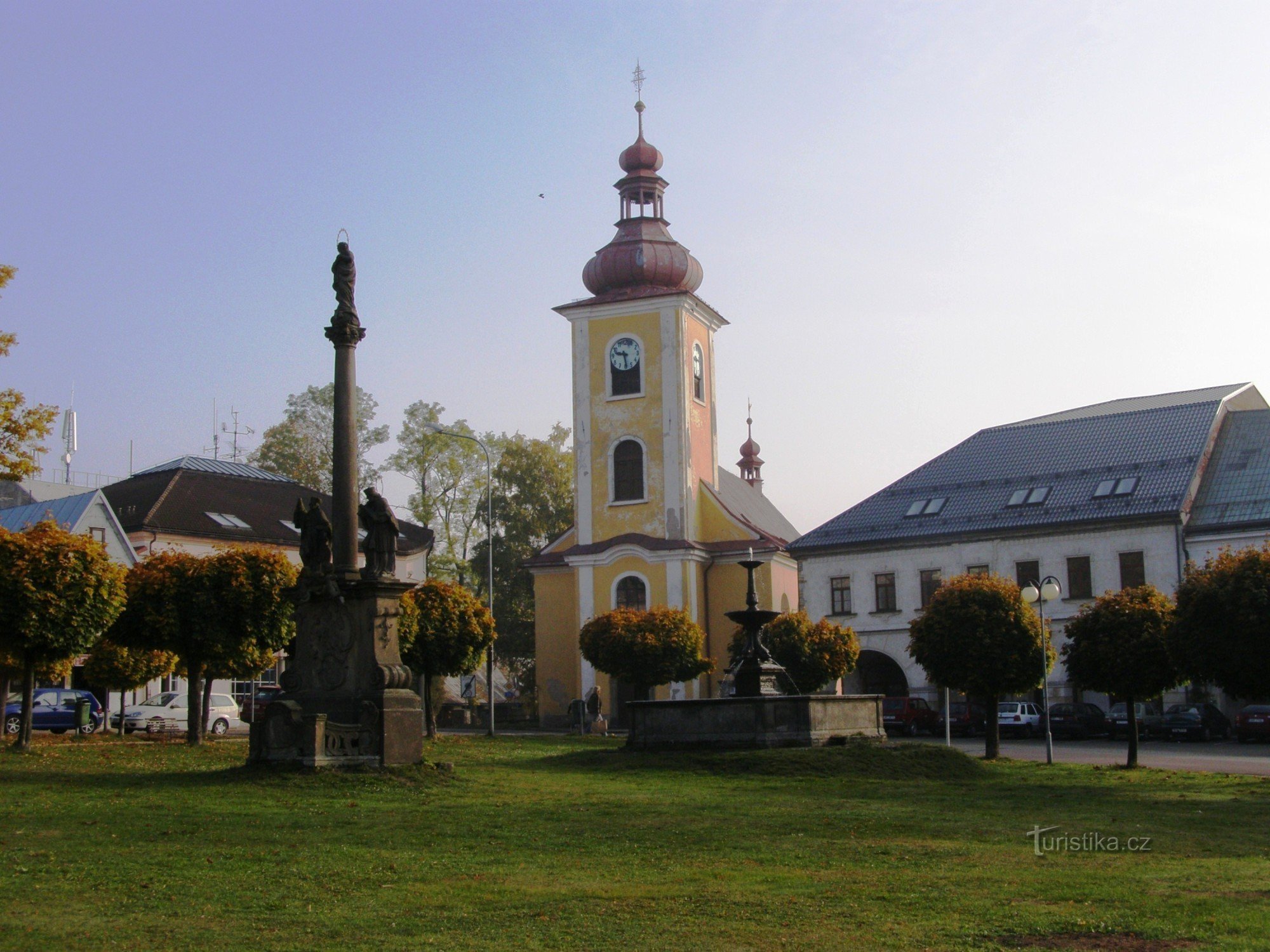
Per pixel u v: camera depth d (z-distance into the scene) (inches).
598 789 867.4
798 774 999.6
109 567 1107.3
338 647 898.7
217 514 2421.3
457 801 770.2
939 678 1341.0
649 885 502.0
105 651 1542.8
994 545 2253.9
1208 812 780.0
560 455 3159.5
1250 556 1039.0
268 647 1274.6
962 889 496.1
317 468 3105.3
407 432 3068.4
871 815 731.4
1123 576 2143.2
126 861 529.7
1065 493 2266.2
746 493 3206.2
